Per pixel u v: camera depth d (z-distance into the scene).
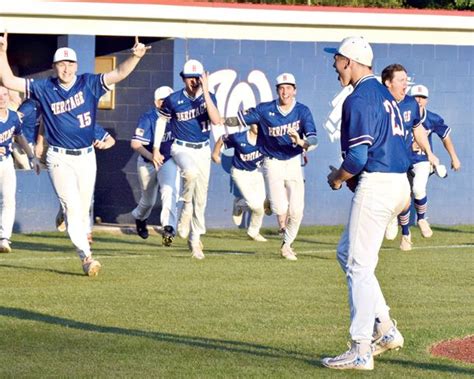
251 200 42.81
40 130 35.41
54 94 29.61
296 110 34.44
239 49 48.19
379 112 19.25
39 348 20.92
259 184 43.03
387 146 19.36
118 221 48.12
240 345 21.45
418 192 41.94
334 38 49.56
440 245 41.25
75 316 24.27
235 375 18.92
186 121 34.06
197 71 33.72
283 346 21.41
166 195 37.09
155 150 36.66
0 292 27.38
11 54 48.38
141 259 34.78
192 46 47.34
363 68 19.69
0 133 35.69
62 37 45.12
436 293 28.42
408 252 38.34
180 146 34.44
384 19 49.81
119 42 47.84
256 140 42.19
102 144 33.72
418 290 28.92
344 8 49.38
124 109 47.88
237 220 47.44
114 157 48.09
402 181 19.56
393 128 19.44
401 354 20.81
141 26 46.22
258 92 48.56
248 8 47.84
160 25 46.59
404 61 50.66
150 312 24.86
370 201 19.38
